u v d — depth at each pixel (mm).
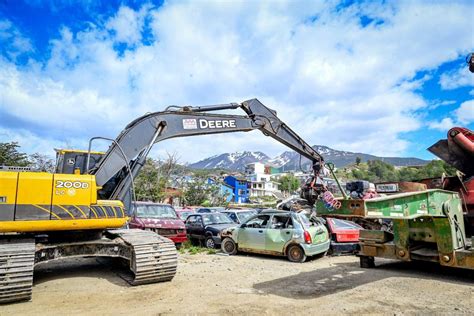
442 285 6625
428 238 7355
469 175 8000
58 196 6211
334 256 10688
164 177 38500
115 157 7281
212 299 5719
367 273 7820
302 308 5234
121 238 7230
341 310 5141
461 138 7559
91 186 6551
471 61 6844
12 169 6633
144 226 11617
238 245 11109
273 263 9461
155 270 6645
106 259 9438
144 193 34844
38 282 7000
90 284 6809
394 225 7902
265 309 5172
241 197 67875
